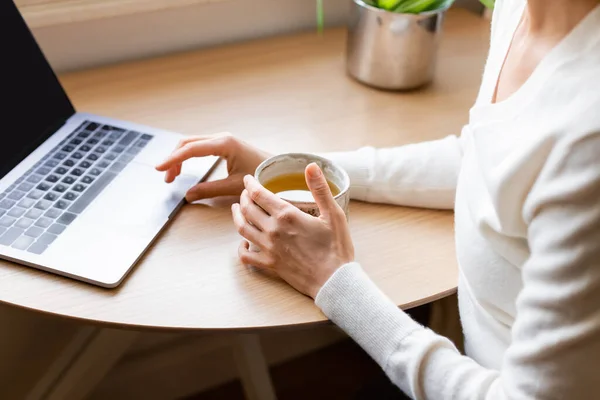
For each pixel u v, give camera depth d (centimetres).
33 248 60
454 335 109
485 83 65
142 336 129
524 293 48
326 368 143
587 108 44
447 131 88
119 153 76
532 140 47
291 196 65
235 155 73
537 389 47
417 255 66
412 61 95
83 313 55
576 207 43
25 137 74
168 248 64
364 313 57
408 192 73
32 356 104
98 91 94
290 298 59
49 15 95
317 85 99
